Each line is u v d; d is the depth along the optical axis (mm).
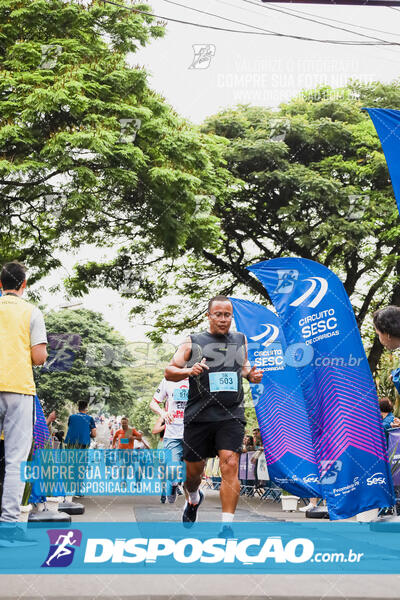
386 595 2746
